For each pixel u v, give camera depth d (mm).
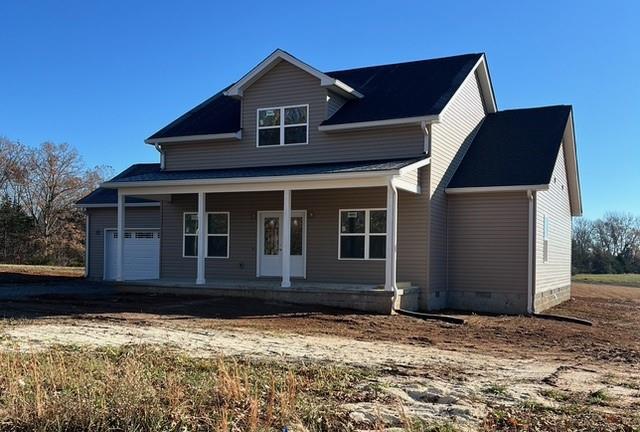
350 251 17922
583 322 15547
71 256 44125
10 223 43250
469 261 17938
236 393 5988
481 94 21203
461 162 19188
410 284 16578
